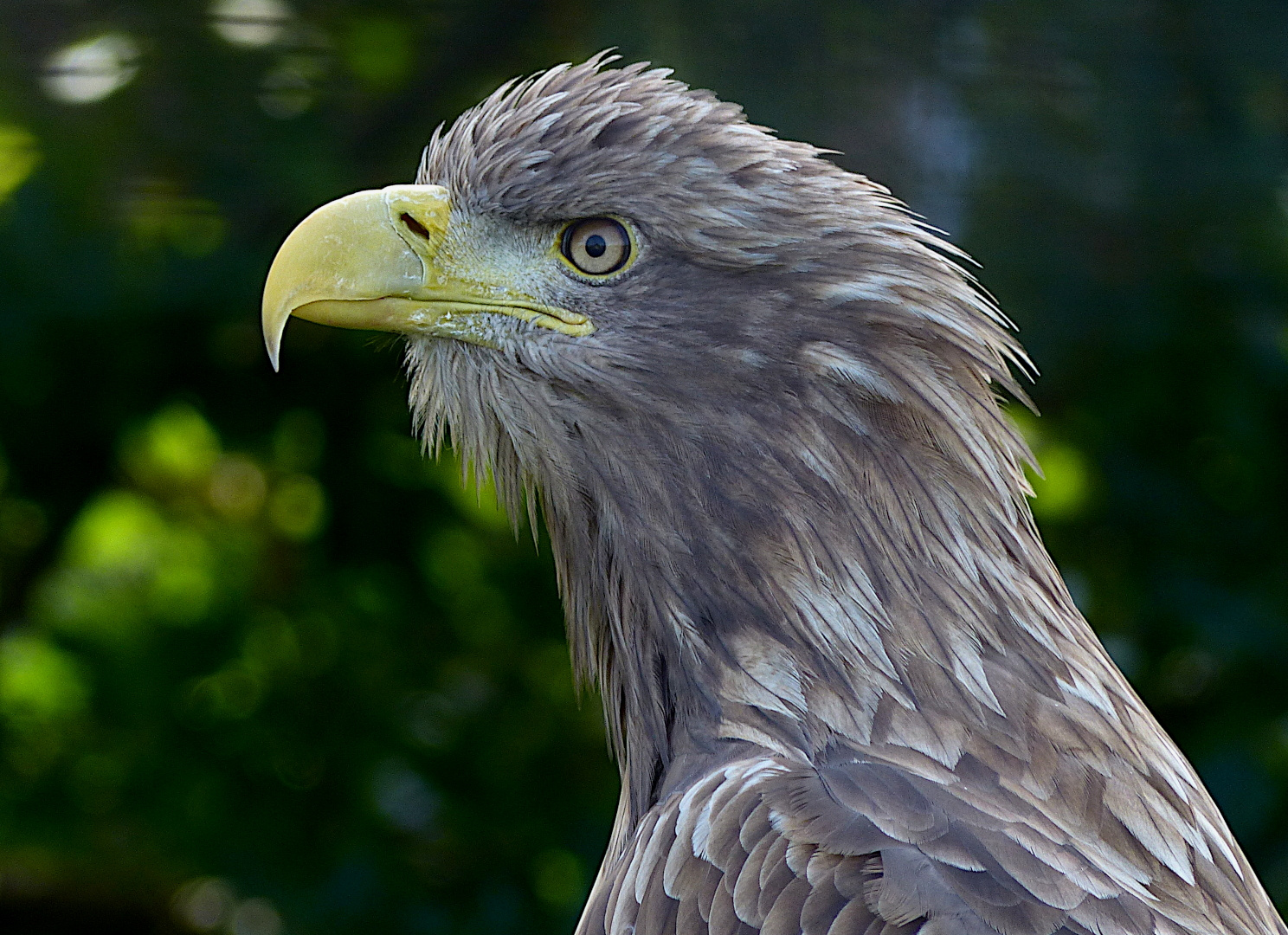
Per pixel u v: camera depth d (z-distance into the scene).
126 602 14.35
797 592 5.89
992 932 4.98
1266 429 11.16
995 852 5.23
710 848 5.36
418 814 13.07
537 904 12.78
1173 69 10.16
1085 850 5.39
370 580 13.08
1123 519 11.52
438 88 10.38
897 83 9.93
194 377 12.01
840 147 9.97
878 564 5.85
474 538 13.05
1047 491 11.70
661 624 6.13
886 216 6.12
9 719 13.73
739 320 5.98
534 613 13.14
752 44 9.85
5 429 12.30
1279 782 11.49
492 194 6.28
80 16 10.41
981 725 5.69
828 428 5.91
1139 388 11.12
